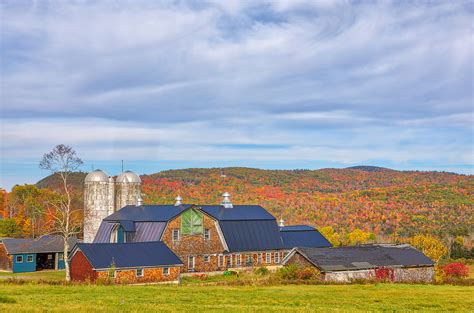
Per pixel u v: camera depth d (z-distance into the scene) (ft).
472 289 150.00
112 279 167.94
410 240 376.07
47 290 132.46
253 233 235.61
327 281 163.43
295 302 118.11
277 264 239.91
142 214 217.36
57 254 248.11
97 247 175.42
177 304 110.73
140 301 115.03
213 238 221.46
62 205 214.90
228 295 128.26
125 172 268.82
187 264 212.02
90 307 100.73
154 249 185.57
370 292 139.13
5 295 121.80
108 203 256.93
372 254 192.24
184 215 213.25
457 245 371.56
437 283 169.89
